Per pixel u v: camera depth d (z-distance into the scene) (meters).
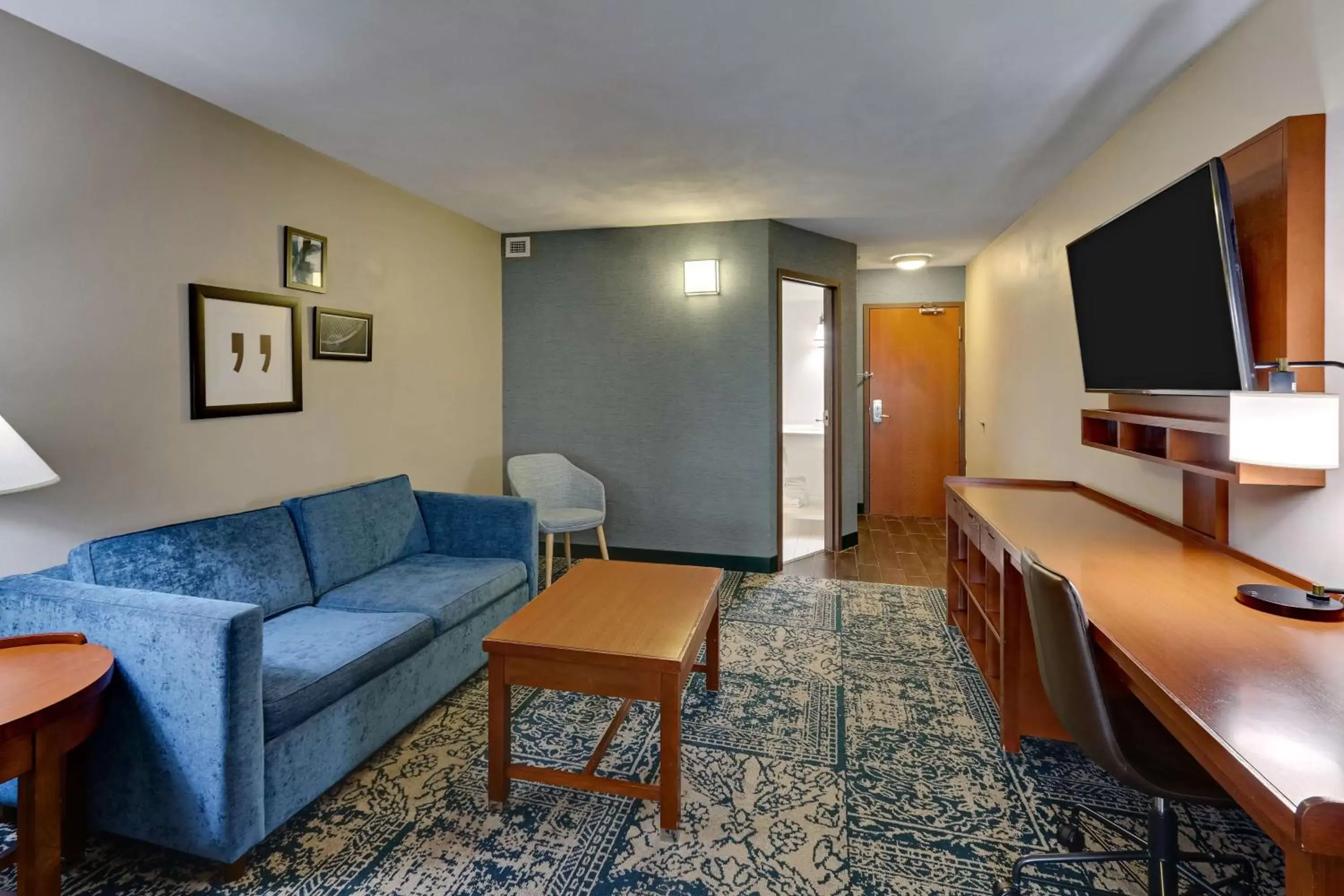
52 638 1.68
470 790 2.03
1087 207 3.05
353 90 2.34
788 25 1.93
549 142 2.84
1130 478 2.65
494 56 2.10
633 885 1.64
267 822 1.73
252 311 2.66
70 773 1.68
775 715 2.47
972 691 2.66
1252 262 1.80
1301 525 1.72
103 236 2.14
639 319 4.39
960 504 3.02
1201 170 1.75
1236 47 1.95
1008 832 1.82
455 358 4.09
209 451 2.52
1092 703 1.36
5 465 1.53
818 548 5.00
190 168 2.41
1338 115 1.59
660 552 4.47
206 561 2.24
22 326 1.95
